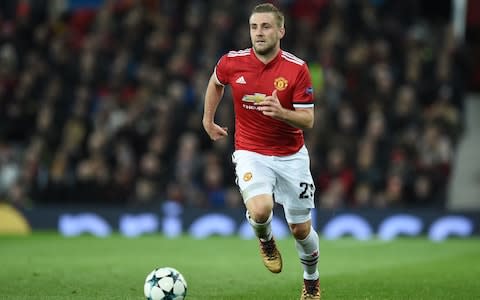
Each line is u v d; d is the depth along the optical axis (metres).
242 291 31.38
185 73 69.75
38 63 72.81
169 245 52.47
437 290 31.73
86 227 61.84
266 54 27.58
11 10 79.69
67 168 65.25
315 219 59.97
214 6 74.94
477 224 58.84
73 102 71.00
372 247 51.12
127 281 34.19
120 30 74.62
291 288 32.09
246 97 27.78
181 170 62.97
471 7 79.25
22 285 32.78
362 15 72.38
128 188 63.56
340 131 64.62
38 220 62.12
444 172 63.94
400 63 70.75
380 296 30.16
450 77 69.25
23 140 71.25
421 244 53.19
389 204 60.88
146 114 66.81
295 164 27.86
